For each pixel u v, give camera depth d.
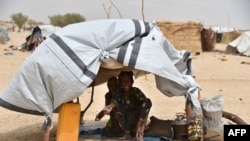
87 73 6.36
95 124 8.60
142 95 7.08
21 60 23.50
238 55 35.47
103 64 6.57
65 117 6.39
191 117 6.71
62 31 6.70
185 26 37.12
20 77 6.34
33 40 30.16
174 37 37.00
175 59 7.36
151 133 7.33
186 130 7.06
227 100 12.54
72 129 6.39
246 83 17.03
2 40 37.16
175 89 6.86
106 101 7.66
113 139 7.16
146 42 6.62
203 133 6.98
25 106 6.31
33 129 8.05
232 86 16.09
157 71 6.45
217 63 27.03
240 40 36.59
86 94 13.03
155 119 7.46
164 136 7.31
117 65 6.57
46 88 6.30
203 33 39.72
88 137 7.26
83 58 6.39
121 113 6.98
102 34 6.61
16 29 86.31
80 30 6.69
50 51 6.39
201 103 6.95
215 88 15.41
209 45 39.88
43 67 6.27
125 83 6.98
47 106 6.29
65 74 6.28
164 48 7.19
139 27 6.78
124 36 6.60
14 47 31.66
